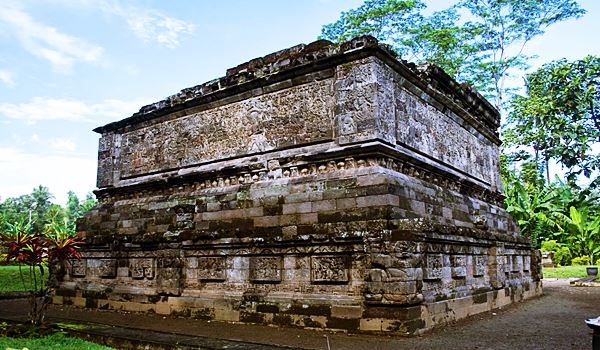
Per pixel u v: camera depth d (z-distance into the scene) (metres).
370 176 11.51
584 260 34.59
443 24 34.81
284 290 11.84
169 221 15.51
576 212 35.41
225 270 13.05
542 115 38.88
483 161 19.55
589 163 38.38
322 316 10.88
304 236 11.48
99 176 18.98
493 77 38.97
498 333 10.21
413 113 13.96
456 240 12.40
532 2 35.72
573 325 11.34
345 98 12.45
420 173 13.46
